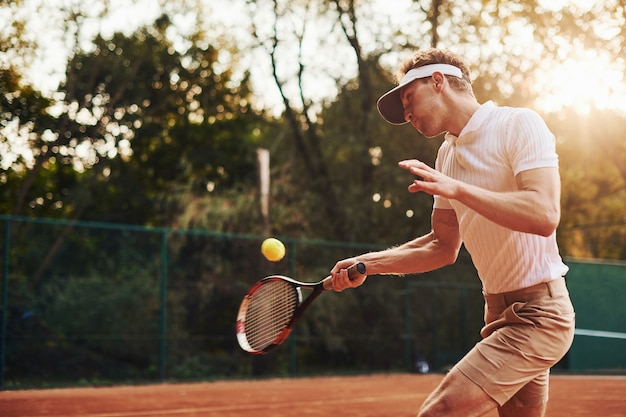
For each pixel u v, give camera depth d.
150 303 12.17
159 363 11.59
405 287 14.48
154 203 21.86
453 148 2.46
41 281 11.32
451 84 2.45
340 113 19.05
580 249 25.84
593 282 14.57
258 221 16.25
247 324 3.17
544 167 2.18
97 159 21.47
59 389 10.45
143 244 12.31
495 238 2.36
